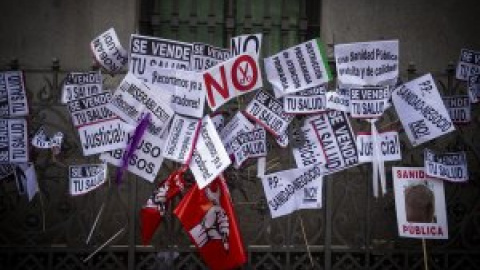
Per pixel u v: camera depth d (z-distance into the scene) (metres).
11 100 6.06
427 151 6.00
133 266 6.08
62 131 6.13
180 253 6.20
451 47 7.63
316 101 5.98
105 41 6.20
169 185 5.92
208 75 5.94
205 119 5.89
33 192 6.09
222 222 5.86
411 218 6.03
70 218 6.13
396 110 6.02
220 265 5.84
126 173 6.48
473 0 7.64
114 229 6.38
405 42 7.63
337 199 6.19
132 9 7.60
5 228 6.18
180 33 7.77
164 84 6.00
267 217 6.07
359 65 6.02
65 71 6.11
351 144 6.01
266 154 6.02
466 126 6.20
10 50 7.59
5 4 7.61
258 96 6.00
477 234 6.16
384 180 5.98
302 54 5.96
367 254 6.08
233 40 6.02
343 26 7.62
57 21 7.61
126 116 5.99
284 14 7.79
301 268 6.23
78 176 6.06
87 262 6.19
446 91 6.10
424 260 6.02
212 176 5.78
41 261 6.22
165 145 5.95
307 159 6.03
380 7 7.62
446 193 6.14
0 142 6.05
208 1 7.77
